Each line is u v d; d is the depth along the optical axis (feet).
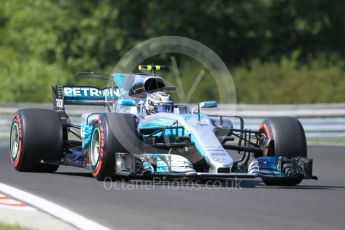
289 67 319.47
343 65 356.59
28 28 354.54
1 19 396.78
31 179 116.88
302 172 106.93
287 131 111.75
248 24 359.25
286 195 101.45
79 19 346.74
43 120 126.62
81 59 344.08
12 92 330.13
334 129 221.05
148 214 83.87
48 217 81.71
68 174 127.24
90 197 95.81
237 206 90.38
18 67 345.72
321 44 368.48
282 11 366.22
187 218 81.82
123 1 344.90
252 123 235.61
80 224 77.61
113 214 83.71
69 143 130.41
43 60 351.87
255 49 360.69
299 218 83.51
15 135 130.41
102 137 108.58
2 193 100.17
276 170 107.04
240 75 313.32
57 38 347.15
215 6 350.23
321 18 366.22
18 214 83.35
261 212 86.69
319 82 298.76
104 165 108.99
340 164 153.69
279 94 296.10
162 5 346.74
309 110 230.89
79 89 132.98
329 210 89.51
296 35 368.27
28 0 362.53
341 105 226.38
